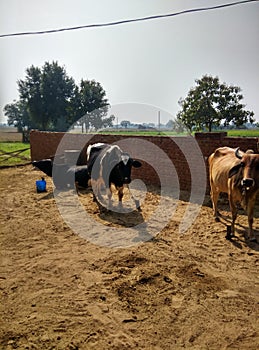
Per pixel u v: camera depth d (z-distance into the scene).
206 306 4.14
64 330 3.67
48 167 11.91
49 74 51.84
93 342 3.47
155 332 3.64
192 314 3.97
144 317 3.91
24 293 4.46
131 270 5.11
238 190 6.23
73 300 4.27
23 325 3.75
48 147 17.86
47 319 3.87
